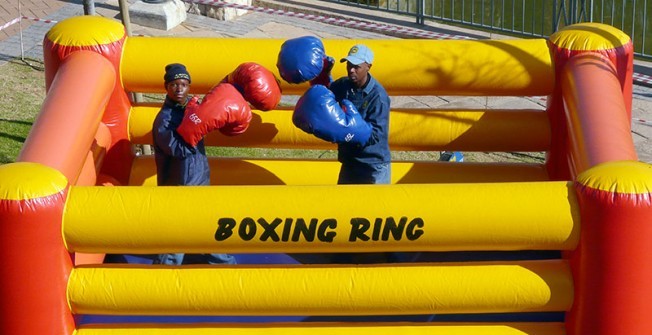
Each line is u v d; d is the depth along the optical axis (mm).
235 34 14453
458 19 15453
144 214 5715
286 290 5852
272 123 7641
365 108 6738
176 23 14688
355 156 6836
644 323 5773
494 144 7652
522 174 7676
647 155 10953
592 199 5570
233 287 5867
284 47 7016
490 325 6117
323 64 7027
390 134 7645
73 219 5707
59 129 6352
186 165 6812
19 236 5605
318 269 5918
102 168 7613
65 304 5910
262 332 6051
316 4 15461
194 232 5727
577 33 7402
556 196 5707
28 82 12664
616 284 5668
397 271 5895
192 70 7477
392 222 5707
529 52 7422
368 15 15164
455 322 6277
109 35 7422
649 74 13086
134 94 9578
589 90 6828
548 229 5684
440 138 7641
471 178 7641
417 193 5770
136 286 5898
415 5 15859
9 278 5711
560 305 5918
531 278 5875
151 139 7699
